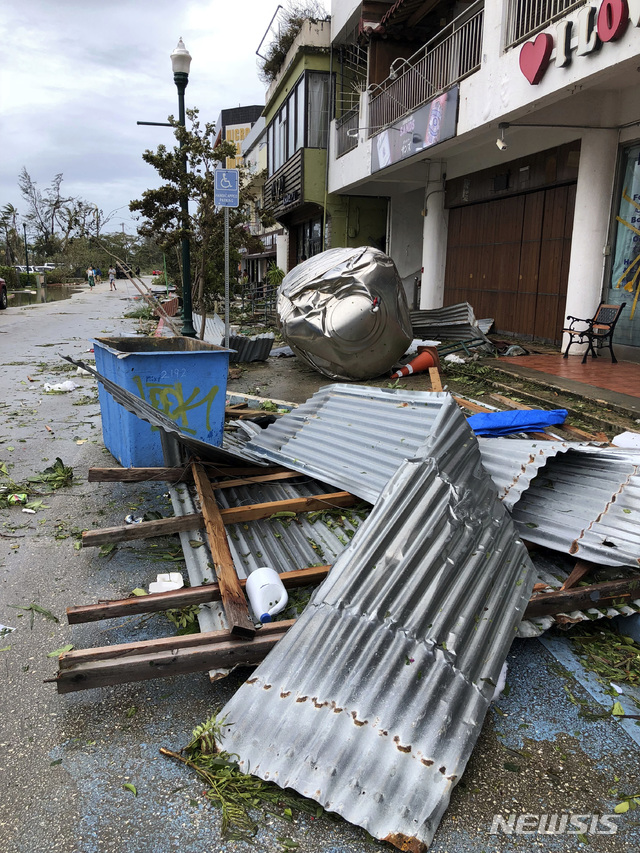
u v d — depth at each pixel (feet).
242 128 161.17
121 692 9.90
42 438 23.90
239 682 10.07
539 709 9.56
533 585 11.06
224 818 7.58
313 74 67.51
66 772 8.35
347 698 8.36
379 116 51.44
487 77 32.76
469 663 9.00
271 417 23.89
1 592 12.92
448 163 53.47
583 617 10.92
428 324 40.73
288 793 7.87
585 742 8.91
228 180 31.50
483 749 8.76
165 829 7.52
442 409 13.91
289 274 34.09
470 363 34.06
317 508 14.46
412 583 9.70
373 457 15.03
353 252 31.04
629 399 23.62
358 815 7.25
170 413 18.75
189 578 12.34
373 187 65.10
